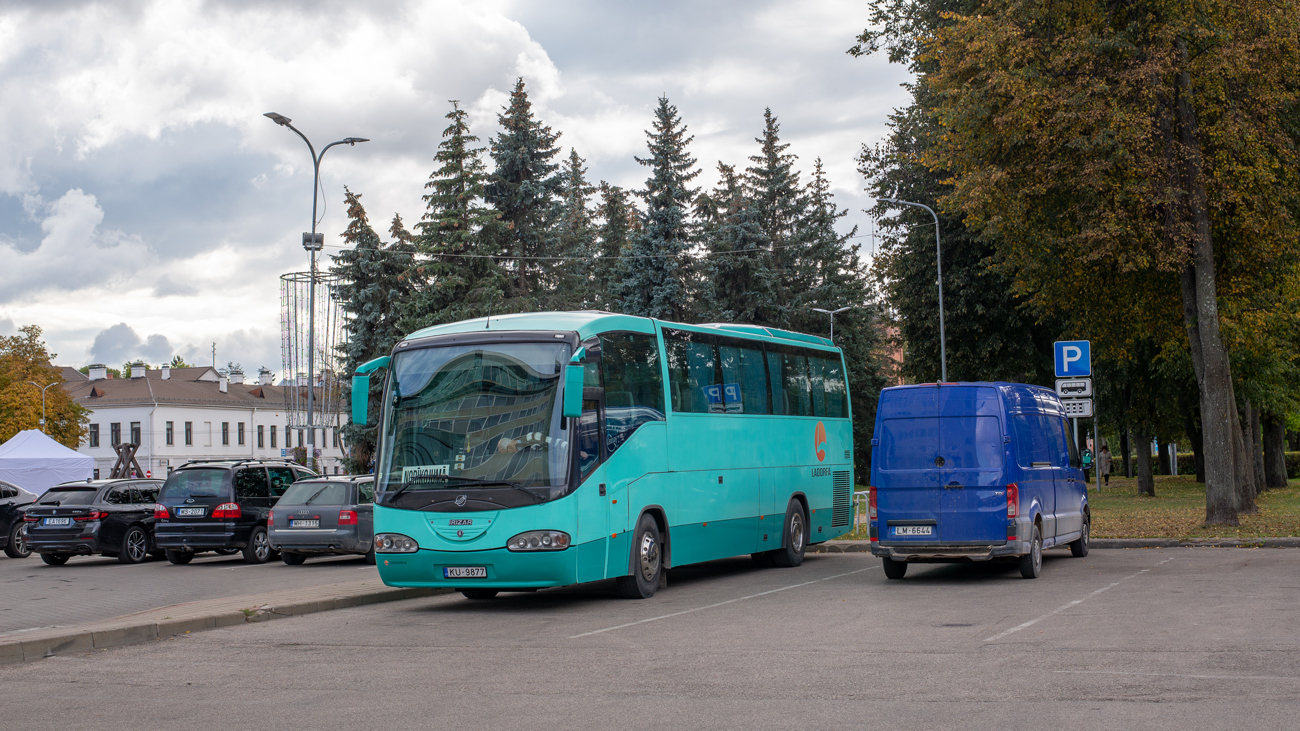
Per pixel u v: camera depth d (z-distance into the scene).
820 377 20.92
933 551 15.34
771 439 18.67
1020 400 16.14
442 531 13.38
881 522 15.71
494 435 13.53
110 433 97.88
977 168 22.47
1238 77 20.30
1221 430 21.36
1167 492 44.50
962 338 41.72
